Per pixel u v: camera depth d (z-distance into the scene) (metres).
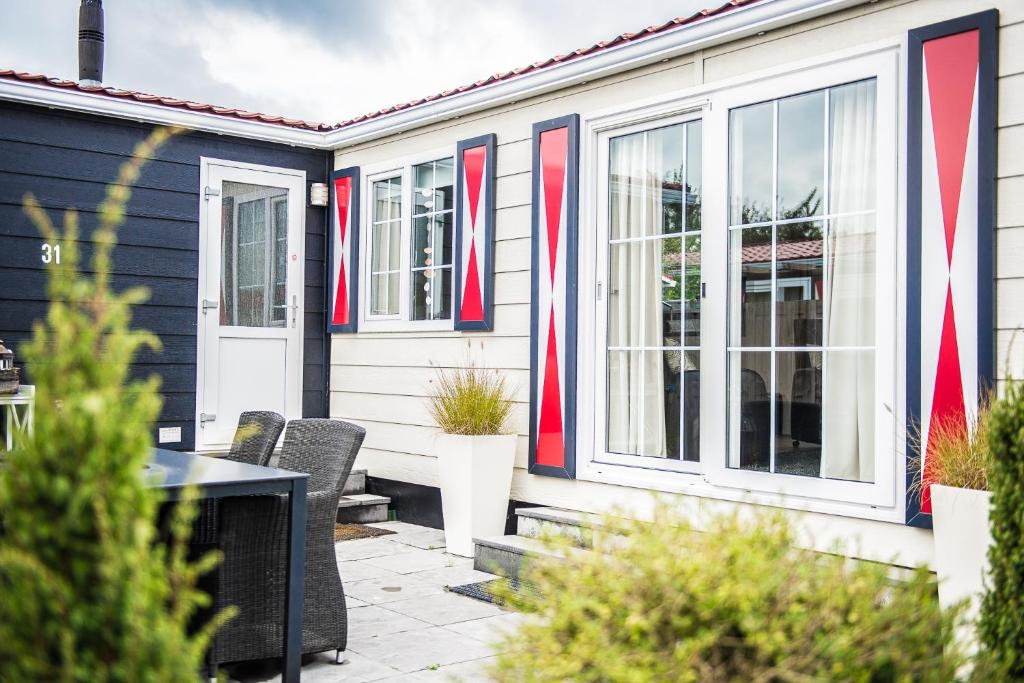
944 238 4.05
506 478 5.79
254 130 7.23
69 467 1.45
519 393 5.99
